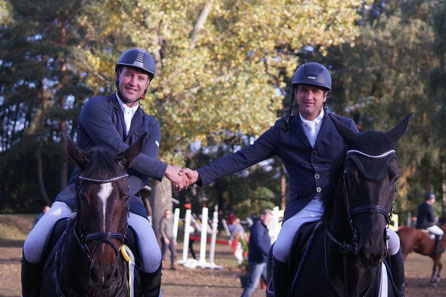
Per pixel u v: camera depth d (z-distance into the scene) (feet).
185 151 76.84
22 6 128.57
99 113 14.47
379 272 14.14
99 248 11.53
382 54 114.21
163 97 60.23
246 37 62.80
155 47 58.90
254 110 60.29
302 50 125.70
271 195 167.22
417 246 52.47
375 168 12.41
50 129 140.05
